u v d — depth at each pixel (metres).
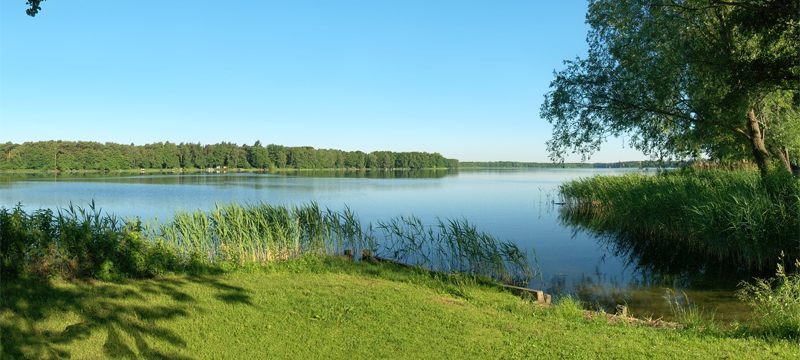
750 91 14.82
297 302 9.47
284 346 7.34
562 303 10.52
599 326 8.87
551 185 72.56
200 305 8.93
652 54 17.64
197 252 13.99
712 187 20.03
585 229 26.52
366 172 142.62
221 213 15.73
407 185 69.06
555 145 20.47
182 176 98.50
